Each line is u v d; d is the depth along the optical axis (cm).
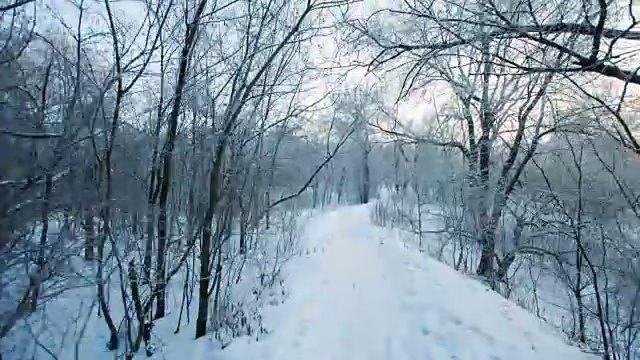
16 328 595
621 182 710
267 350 670
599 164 833
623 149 615
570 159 989
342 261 1288
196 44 768
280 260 1345
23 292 549
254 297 997
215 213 892
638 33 431
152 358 744
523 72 516
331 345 690
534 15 479
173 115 769
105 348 768
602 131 644
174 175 867
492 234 1238
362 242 1595
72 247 598
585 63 446
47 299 594
